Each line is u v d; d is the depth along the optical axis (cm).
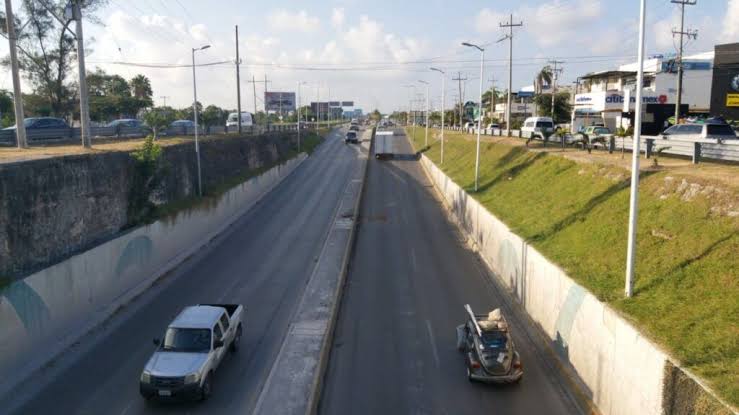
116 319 2364
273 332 2233
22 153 2750
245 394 1742
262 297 2639
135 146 3566
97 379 1827
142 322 2325
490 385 1830
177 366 1656
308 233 3944
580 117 7694
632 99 6400
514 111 11275
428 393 1789
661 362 1285
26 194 2155
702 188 2017
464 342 2056
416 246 3675
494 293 2753
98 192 2683
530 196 3350
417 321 2400
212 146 4869
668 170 2417
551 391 1783
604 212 2380
